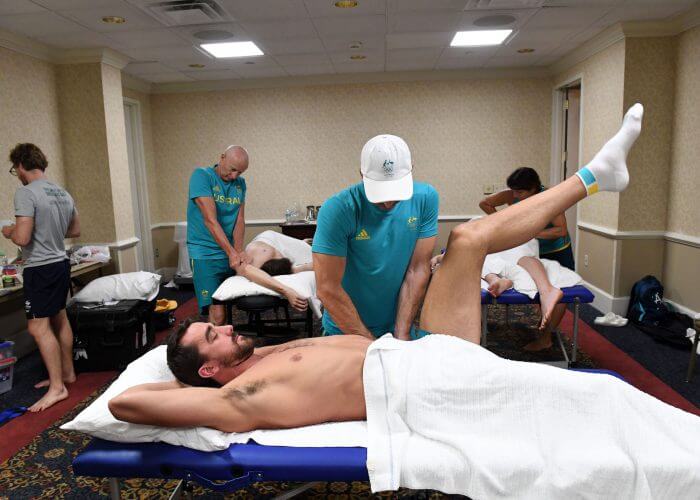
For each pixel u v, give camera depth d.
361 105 6.01
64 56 4.36
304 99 6.05
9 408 2.89
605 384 1.33
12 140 3.83
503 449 1.29
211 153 6.22
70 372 3.22
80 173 4.54
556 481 1.23
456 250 1.61
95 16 3.48
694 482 1.20
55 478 2.21
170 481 2.18
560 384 1.34
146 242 6.10
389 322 1.89
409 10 3.58
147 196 6.09
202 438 1.38
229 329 1.61
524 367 1.39
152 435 1.41
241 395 1.42
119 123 4.73
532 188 3.16
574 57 5.00
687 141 3.90
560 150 5.84
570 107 5.70
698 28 3.72
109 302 3.53
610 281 4.39
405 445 1.34
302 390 1.45
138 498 2.06
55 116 4.41
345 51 4.77
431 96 5.93
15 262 3.63
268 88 6.05
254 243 3.65
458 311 1.63
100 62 4.40
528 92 5.86
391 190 1.51
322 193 6.20
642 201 4.20
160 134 6.23
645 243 4.24
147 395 1.37
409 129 6.01
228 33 4.04
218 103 6.12
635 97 4.09
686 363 3.30
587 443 1.28
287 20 3.74
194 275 3.37
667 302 4.18
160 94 6.16
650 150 4.13
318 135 6.10
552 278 3.12
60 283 2.96
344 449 1.36
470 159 6.02
